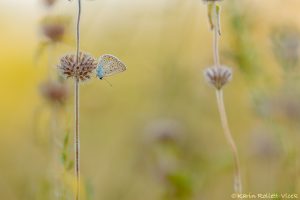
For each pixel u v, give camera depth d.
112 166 1.30
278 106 1.05
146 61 1.44
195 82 1.41
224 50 1.08
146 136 1.25
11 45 1.58
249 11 1.10
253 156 1.11
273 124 1.04
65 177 0.87
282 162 1.06
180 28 1.42
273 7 1.14
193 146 1.24
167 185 1.10
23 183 1.12
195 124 1.37
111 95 1.41
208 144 1.30
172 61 1.43
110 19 1.37
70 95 0.99
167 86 1.43
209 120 1.37
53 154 0.97
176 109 1.41
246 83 1.09
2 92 1.42
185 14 1.42
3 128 1.34
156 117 1.40
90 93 1.37
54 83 0.98
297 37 1.07
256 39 1.16
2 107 1.40
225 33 1.22
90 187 0.90
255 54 1.08
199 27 1.46
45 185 1.00
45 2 0.98
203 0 0.84
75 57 0.79
